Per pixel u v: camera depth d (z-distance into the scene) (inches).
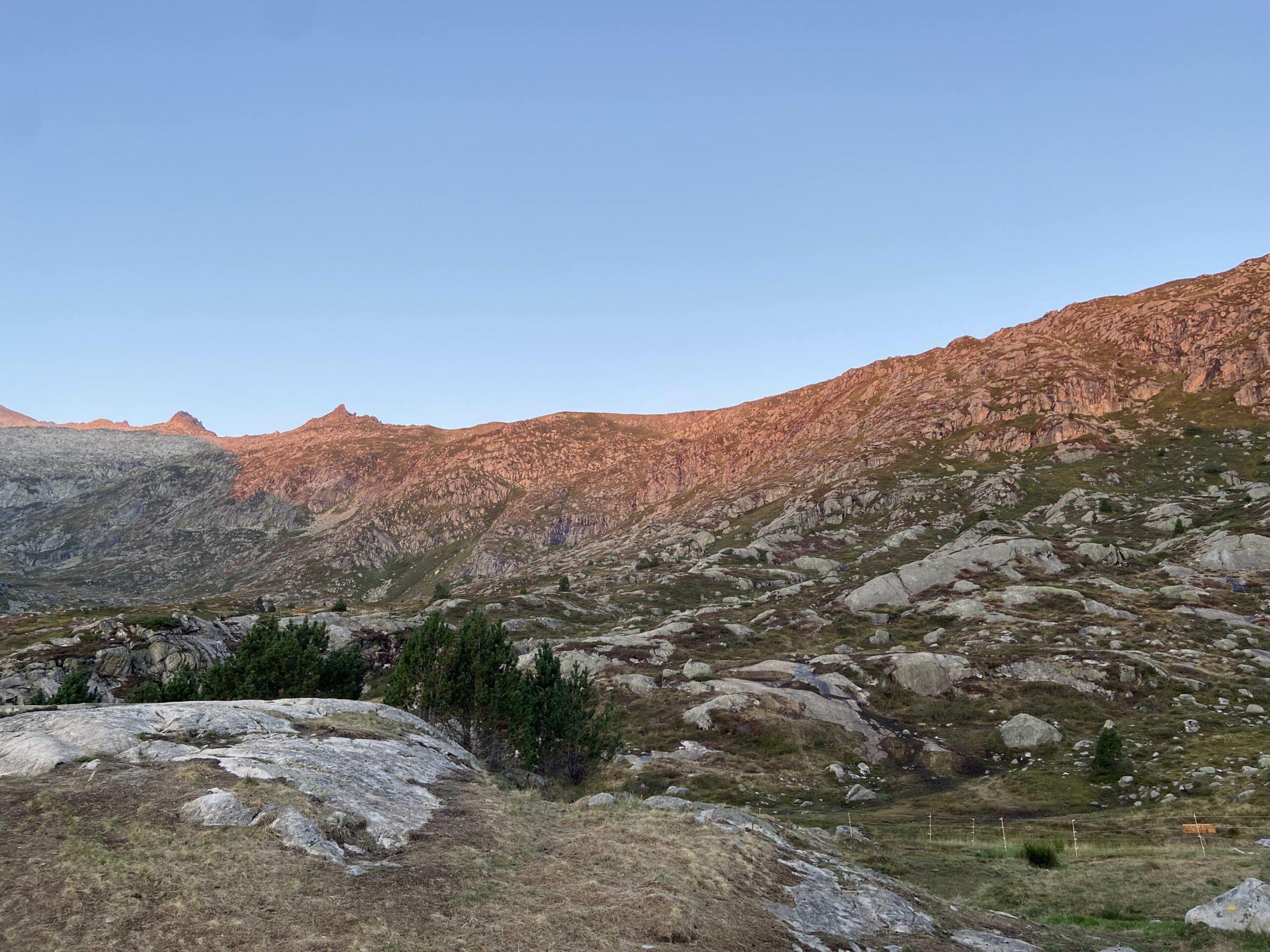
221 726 999.0
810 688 2920.8
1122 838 1525.6
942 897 1026.7
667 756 2432.3
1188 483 6712.6
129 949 490.0
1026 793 2047.2
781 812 1993.1
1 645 3523.6
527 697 1649.9
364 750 1023.6
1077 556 4658.0
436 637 1569.9
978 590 4220.0
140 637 3496.6
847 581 5344.5
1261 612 3427.7
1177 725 2358.5
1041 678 2842.0
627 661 3543.3
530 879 721.0
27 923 501.7
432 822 831.1
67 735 876.0
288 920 553.6
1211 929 911.7
